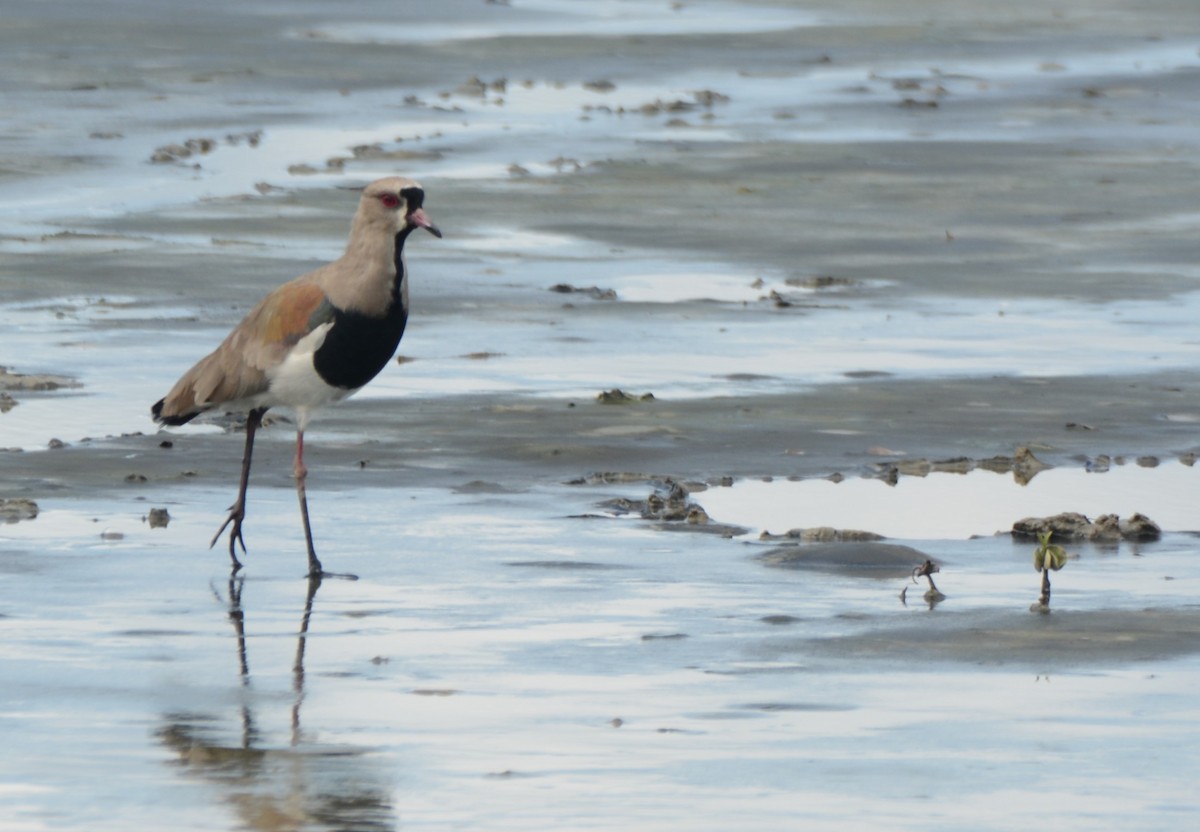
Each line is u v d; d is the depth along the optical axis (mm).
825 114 37906
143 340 20625
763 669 10766
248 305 22422
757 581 12695
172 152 32656
